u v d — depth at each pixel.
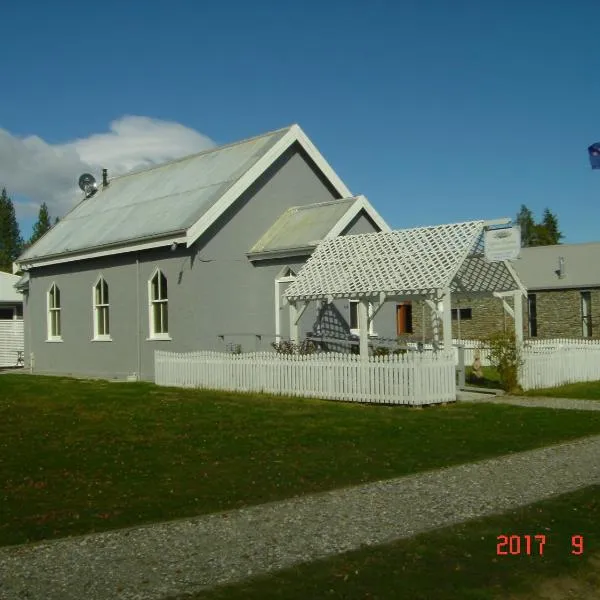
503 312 42.62
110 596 6.52
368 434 14.33
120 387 22.64
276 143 25.22
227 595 6.51
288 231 24.66
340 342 21.50
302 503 9.43
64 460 12.09
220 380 21.91
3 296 39.66
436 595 6.64
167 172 29.70
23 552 7.65
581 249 44.66
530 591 6.88
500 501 9.47
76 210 32.31
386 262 20.41
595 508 9.12
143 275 25.30
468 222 20.39
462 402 18.98
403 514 8.93
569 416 16.39
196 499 9.66
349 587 6.73
